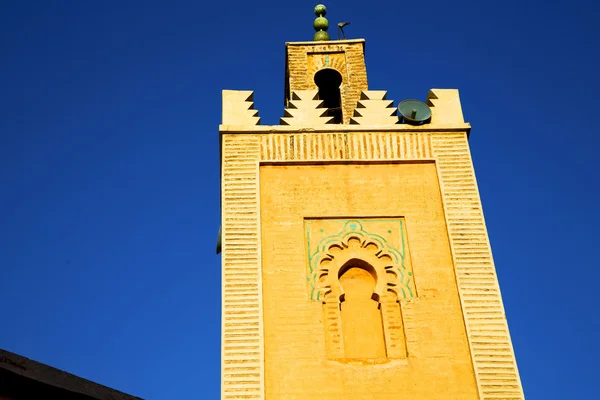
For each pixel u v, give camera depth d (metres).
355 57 27.67
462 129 23.70
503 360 19.56
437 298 20.64
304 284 20.75
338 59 27.73
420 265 21.17
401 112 23.78
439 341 19.94
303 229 21.69
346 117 26.30
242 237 21.39
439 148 23.30
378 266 21.17
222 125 23.38
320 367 19.44
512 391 19.12
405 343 19.98
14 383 12.70
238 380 19.06
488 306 20.41
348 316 20.61
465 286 20.72
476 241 21.53
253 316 20.06
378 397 19.06
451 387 19.23
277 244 21.38
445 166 22.94
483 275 20.92
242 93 24.33
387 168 22.92
